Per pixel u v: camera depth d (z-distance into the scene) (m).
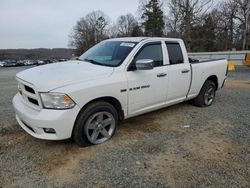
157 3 54.03
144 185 2.64
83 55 4.79
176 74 4.66
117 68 3.72
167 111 5.42
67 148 3.47
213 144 3.68
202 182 2.70
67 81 3.18
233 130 4.27
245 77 12.68
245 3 44.53
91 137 3.50
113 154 3.32
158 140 3.80
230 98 6.97
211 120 4.81
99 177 2.78
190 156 3.29
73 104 3.11
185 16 34.59
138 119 4.82
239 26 49.12
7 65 51.28
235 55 20.05
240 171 2.93
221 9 48.84
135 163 3.09
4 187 2.58
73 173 2.86
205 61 5.63
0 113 5.12
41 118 3.02
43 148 3.46
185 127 4.40
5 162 3.07
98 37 88.81
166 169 2.96
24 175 2.80
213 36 49.00
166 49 4.58
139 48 4.06
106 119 3.67
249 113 5.34
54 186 2.62
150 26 54.75
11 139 3.76
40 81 3.14
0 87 9.35
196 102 5.75
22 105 3.49
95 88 3.31
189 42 35.16
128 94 3.81
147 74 4.07
